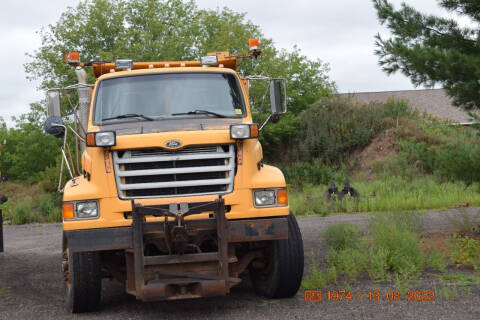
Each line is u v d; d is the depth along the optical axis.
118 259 7.30
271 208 6.63
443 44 10.23
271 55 38.69
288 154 34.88
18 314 6.93
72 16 37.62
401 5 10.62
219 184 6.63
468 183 10.52
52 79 37.69
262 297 7.31
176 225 6.30
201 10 40.97
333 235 9.84
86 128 7.99
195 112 7.44
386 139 32.38
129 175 6.54
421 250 8.80
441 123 34.03
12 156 43.47
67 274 7.22
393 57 9.88
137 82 7.70
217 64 8.17
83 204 6.47
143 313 6.77
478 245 9.59
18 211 23.62
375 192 23.31
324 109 35.78
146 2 37.94
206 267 6.46
